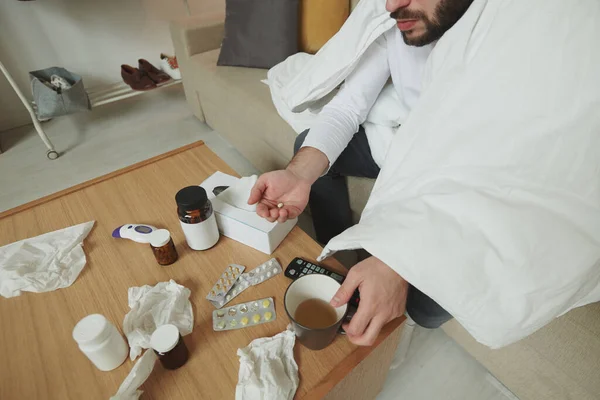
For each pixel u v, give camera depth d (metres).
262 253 0.70
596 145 0.46
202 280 0.65
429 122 0.59
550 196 0.47
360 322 0.52
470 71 0.55
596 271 0.47
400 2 0.69
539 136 0.48
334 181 1.05
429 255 0.49
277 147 1.31
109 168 1.63
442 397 0.87
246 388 0.49
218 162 0.94
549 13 0.48
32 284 0.63
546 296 0.46
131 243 0.72
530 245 0.46
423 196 0.53
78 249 0.70
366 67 0.88
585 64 0.46
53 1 1.79
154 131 1.88
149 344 0.53
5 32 1.75
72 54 1.97
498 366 0.83
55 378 0.52
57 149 1.76
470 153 0.52
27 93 1.92
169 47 2.25
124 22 2.02
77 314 0.60
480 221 0.48
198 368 0.52
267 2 1.39
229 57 1.51
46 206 0.81
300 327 0.50
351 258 1.13
